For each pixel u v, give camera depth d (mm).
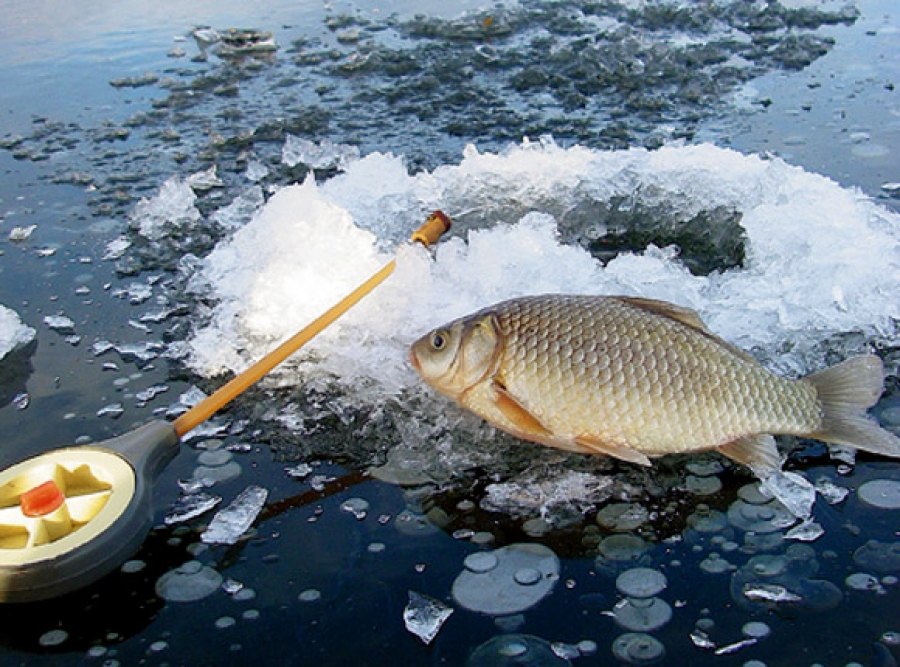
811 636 333
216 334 504
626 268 521
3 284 571
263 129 799
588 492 397
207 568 370
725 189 613
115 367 491
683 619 341
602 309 396
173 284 568
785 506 386
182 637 343
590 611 346
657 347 387
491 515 389
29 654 337
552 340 391
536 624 342
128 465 381
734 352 392
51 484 363
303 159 729
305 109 846
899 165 681
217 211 646
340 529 386
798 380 394
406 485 406
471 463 416
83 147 778
